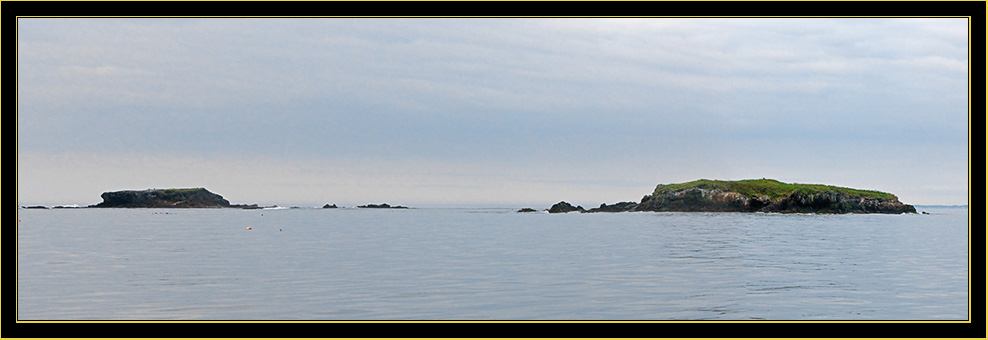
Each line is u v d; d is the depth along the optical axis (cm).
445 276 3912
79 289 3441
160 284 3600
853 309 2916
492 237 7556
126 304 3030
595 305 3008
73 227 10181
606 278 3828
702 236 7525
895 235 7619
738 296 3234
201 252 5525
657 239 7044
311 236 7850
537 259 4884
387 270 4194
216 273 4053
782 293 3319
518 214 18250
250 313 2831
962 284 3581
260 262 4678
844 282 3659
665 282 3672
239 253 5422
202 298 3177
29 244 6378
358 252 5519
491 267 4369
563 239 7119
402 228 10006
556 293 3306
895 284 3594
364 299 3142
